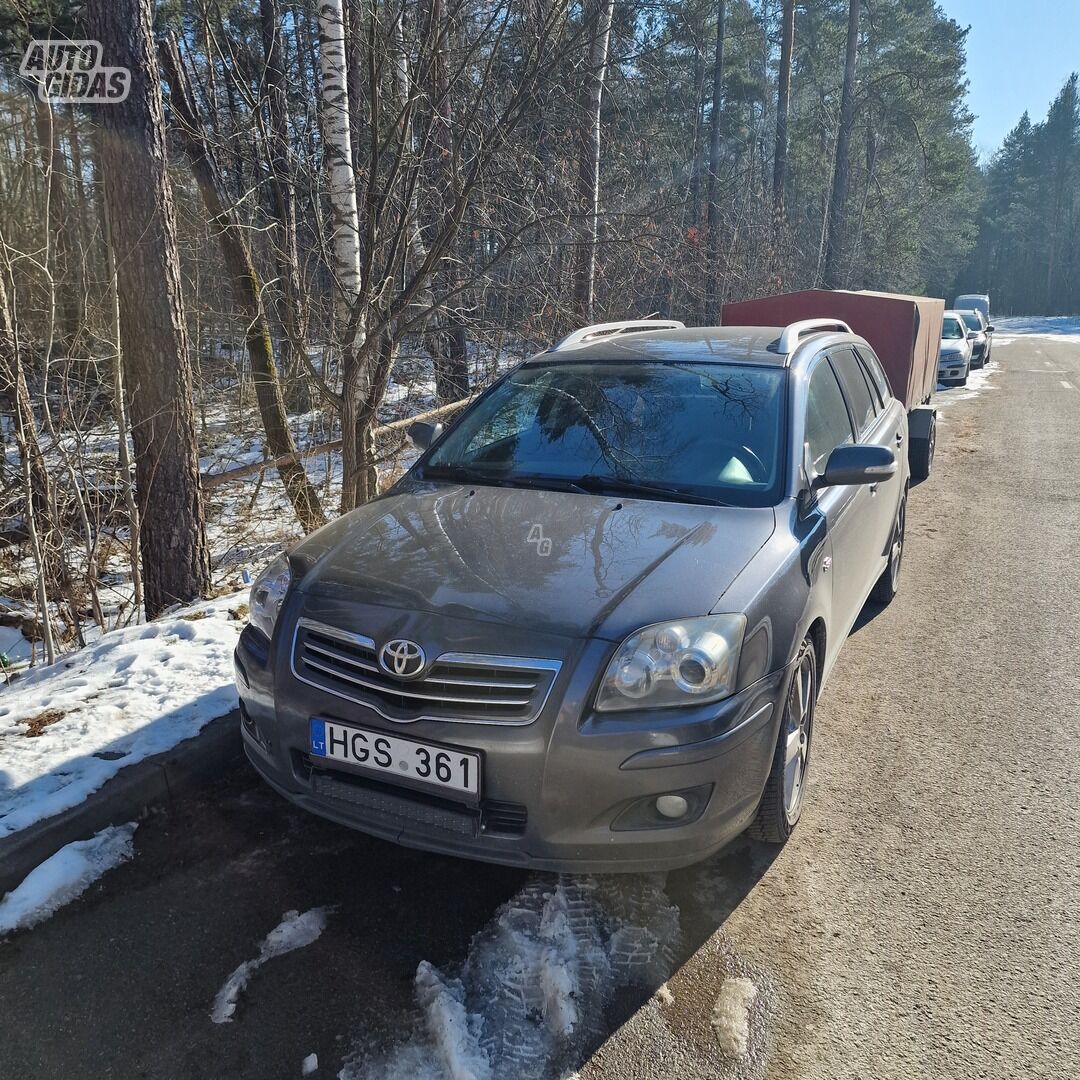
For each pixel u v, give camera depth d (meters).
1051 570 6.25
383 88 6.29
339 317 6.57
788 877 2.83
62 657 4.66
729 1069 2.09
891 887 2.78
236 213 7.11
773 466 3.28
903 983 2.38
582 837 2.34
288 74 7.19
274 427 7.93
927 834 3.08
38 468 4.94
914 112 30.62
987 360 25.95
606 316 10.31
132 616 5.84
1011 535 7.21
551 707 2.31
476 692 2.35
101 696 3.64
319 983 2.34
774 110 33.94
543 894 2.70
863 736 3.81
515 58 6.20
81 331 5.34
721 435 3.43
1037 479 9.45
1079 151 79.06
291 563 2.90
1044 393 18.03
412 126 5.96
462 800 2.36
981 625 5.19
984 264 87.81
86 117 6.11
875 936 2.56
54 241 5.47
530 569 2.64
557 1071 2.06
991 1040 2.19
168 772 3.15
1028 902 2.72
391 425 7.69
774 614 2.63
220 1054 2.11
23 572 5.96
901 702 4.16
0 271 4.72
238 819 3.08
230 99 7.04
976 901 2.72
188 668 3.91
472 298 7.62
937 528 7.48
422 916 2.60
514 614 2.43
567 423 3.66
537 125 7.30
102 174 5.12
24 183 5.71
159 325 5.18
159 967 2.39
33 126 6.11
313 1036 2.16
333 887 2.73
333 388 7.13
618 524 2.93
